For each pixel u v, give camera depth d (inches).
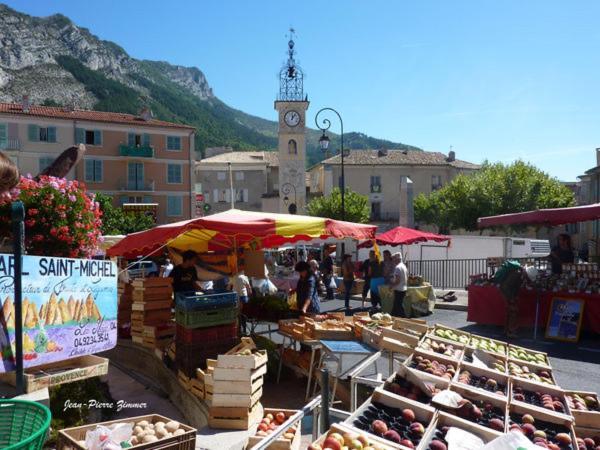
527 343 381.7
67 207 206.4
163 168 1835.6
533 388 155.9
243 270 409.4
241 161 2471.7
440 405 124.5
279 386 270.1
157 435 123.3
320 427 129.9
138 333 291.3
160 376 254.8
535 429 123.5
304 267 329.4
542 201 1676.9
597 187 1291.8
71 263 155.6
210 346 220.7
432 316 530.9
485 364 187.3
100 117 1756.9
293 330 266.7
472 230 1775.3
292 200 1774.1
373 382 173.6
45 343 145.6
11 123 1566.2
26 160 1587.1
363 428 114.6
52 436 152.1
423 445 107.6
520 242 781.9
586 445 127.3
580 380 277.9
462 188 1788.9
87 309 162.1
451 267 768.3
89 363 167.9
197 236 382.6
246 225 277.0
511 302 402.3
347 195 1931.6
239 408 183.0
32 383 141.0
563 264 426.6
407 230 632.4
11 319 137.2
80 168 1691.7
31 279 142.0
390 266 555.2
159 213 1825.8
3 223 195.2
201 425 192.4
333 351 210.8
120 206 1761.8
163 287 295.3
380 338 222.2
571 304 396.2
